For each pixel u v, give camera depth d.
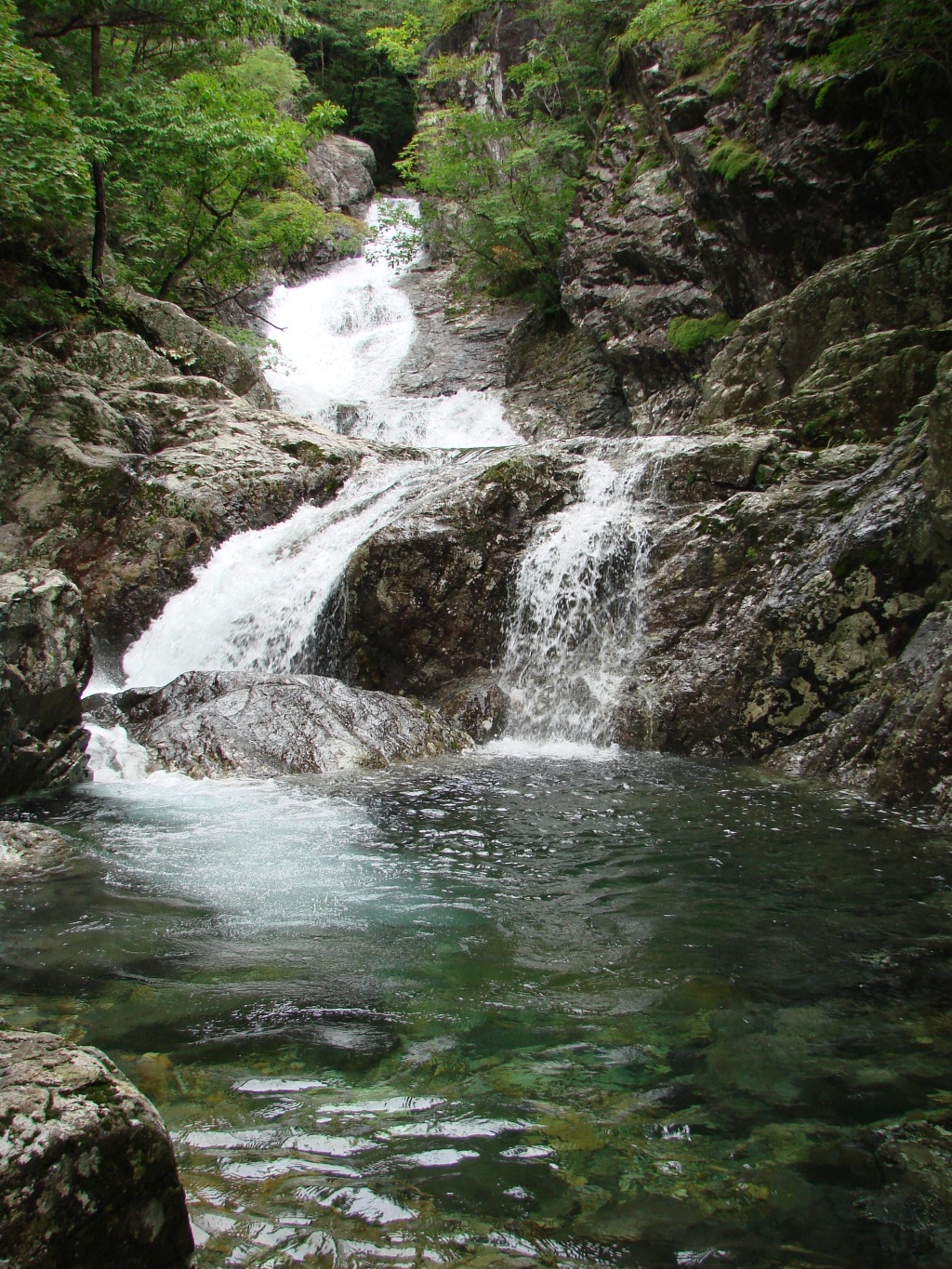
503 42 27.98
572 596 9.17
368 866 4.73
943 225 10.52
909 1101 2.50
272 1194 2.04
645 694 8.32
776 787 6.43
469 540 9.54
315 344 25.72
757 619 8.06
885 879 4.46
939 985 3.28
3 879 4.48
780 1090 2.56
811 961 3.50
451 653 9.40
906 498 7.48
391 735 7.73
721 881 4.45
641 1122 2.39
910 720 6.19
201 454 13.00
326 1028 2.93
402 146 40.03
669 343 15.76
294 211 22.62
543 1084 2.58
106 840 5.18
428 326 25.72
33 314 14.87
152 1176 1.69
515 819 5.64
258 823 5.57
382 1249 1.87
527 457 10.05
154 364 15.08
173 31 18.28
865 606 7.43
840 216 12.45
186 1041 2.82
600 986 3.28
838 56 11.93
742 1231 1.96
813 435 9.66
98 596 11.62
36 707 6.36
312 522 11.96
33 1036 1.94
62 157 13.49
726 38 15.17
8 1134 1.55
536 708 8.81
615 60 19.05
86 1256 1.56
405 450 14.53
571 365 20.55
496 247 23.78
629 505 9.55
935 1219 2.00
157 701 8.29
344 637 9.66
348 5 38.34
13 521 11.87
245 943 3.70
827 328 11.15
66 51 18.06
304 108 36.91
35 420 12.48
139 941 3.71
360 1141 2.28
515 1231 1.94
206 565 12.02
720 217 14.40
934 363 9.17
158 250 18.94
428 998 3.18
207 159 17.33
